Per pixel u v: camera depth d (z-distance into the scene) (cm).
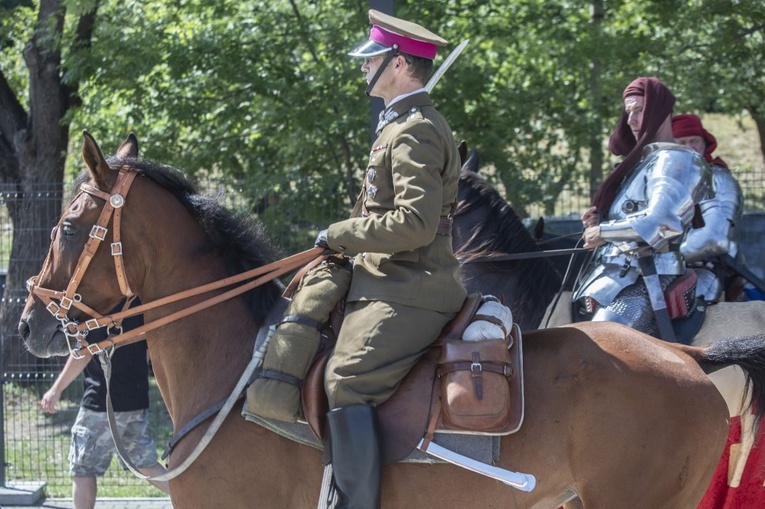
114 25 940
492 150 969
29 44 988
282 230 754
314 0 993
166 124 990
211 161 984
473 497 320
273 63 982
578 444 322
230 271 347
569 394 324
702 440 326
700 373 337
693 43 1027
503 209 487
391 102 327
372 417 310
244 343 341
